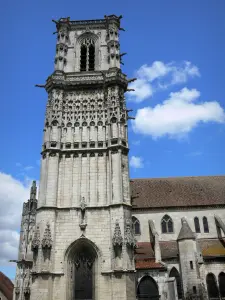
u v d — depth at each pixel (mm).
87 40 67938
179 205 64812
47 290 43000
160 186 71188
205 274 53688
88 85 59312
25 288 60844
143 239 61906
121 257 44438
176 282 54469
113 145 52469
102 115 56750
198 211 64625
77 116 56781
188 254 53719
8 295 71688
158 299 49531
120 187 49188
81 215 48438
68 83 59094
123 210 47562
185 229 56844
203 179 73750
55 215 48312
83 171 52125
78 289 45188
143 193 68812
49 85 59219
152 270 51344
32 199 70938
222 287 53125
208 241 61125
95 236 47062
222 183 71625
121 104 57312
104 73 60438
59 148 53188
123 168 51406
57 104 56906
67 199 50031
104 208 48906
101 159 53000
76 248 46906
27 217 68812
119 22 68625
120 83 58344
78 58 65312
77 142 54219
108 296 43344
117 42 65062
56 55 63594
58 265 45469
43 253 45125
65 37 66000
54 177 50781
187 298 51094
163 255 56906
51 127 54844
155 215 64250
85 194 50219
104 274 44562
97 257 45875
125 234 45844
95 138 54625
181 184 71688
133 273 44500
